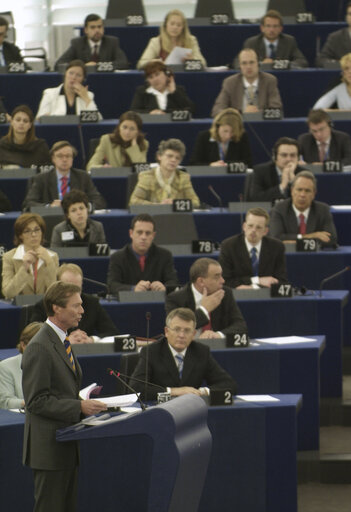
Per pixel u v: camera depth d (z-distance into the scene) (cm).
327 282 1811
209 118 2556
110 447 1291
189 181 2023
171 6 3216
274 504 1332
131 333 1645
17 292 1645
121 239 1945
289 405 1329
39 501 1084
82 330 1558
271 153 2355
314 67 2855
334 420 1623
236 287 1714
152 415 957
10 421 1253
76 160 2333
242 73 2442
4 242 1950
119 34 2822
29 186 2053
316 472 1485
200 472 1010
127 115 2184
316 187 2064
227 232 1958
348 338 1811
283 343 1541
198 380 1388
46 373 1073
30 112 2186
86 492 1288
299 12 2967
